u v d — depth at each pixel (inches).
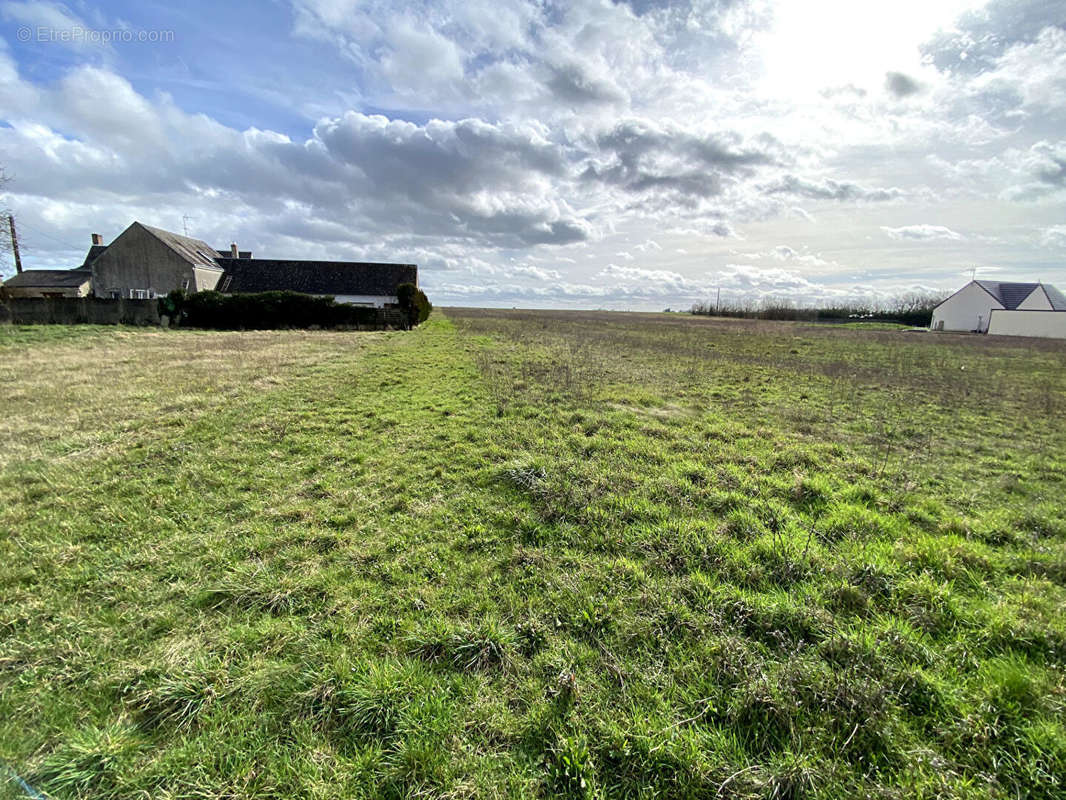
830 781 72.7
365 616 112.6
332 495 181.3
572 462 209.5
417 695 89.4
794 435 264.7
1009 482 196.5
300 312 1062.4
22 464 207.9
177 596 120.4
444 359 550.3
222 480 195.0
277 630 107.0
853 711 82.3
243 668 96.2
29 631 107.1
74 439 239.9
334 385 386.6
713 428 269.7
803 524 155.7
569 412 300.0
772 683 88.3
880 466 214.1
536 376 428.8
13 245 1158.3
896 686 88.4
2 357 530.3
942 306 1847.9
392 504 173.5
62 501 173.2
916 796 70.1
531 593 121.4
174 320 1014.4
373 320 1090.7
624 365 529.7
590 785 73.3
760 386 422.0
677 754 77.1
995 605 110.7
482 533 152.3
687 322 1856.5
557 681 91.4
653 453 223.9
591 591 121.3
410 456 223.6
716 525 153.0
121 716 85.2
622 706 87.1
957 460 230.1
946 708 84.1
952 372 543.8
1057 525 156.1
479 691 91.2
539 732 82.5
